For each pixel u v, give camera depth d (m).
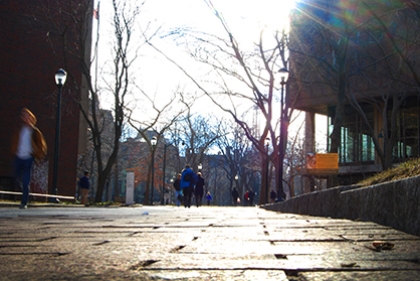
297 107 53.66
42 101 33.06
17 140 12.75
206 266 3.35
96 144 33.59
